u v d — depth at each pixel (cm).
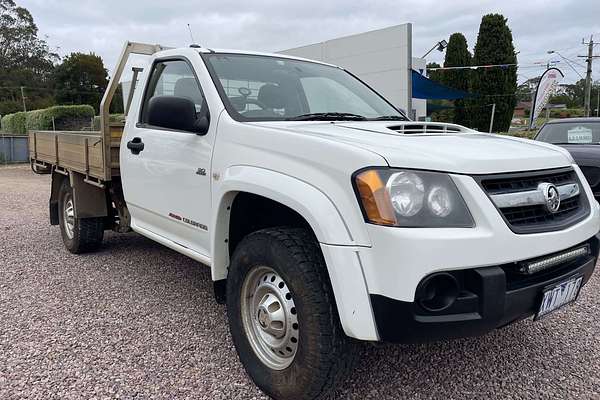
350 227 224
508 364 314
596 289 452
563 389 286
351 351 244
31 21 8206
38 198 1110
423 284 213
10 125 3180
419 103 2156
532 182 252
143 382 289
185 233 357
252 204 308
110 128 455
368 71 1633
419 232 214
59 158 568
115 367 306
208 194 316
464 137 289
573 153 682
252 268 277
